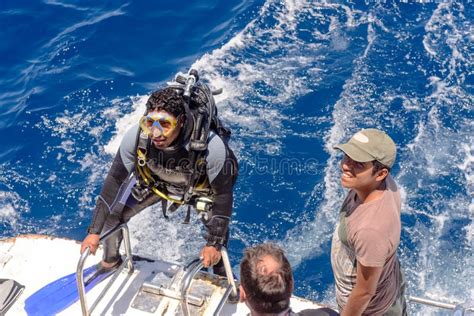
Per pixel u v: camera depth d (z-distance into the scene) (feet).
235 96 33.09
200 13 39.01
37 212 28.76
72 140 31.63
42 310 14.40
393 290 12.12
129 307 14.21
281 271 8.66
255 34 37.04
